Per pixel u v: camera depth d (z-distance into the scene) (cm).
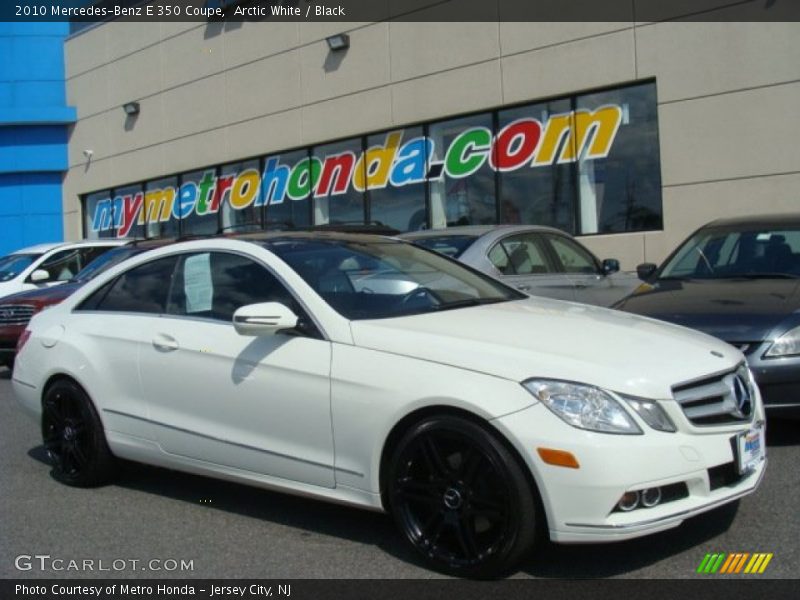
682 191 1226
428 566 418
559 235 912
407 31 1525
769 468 555
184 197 2008
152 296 552
